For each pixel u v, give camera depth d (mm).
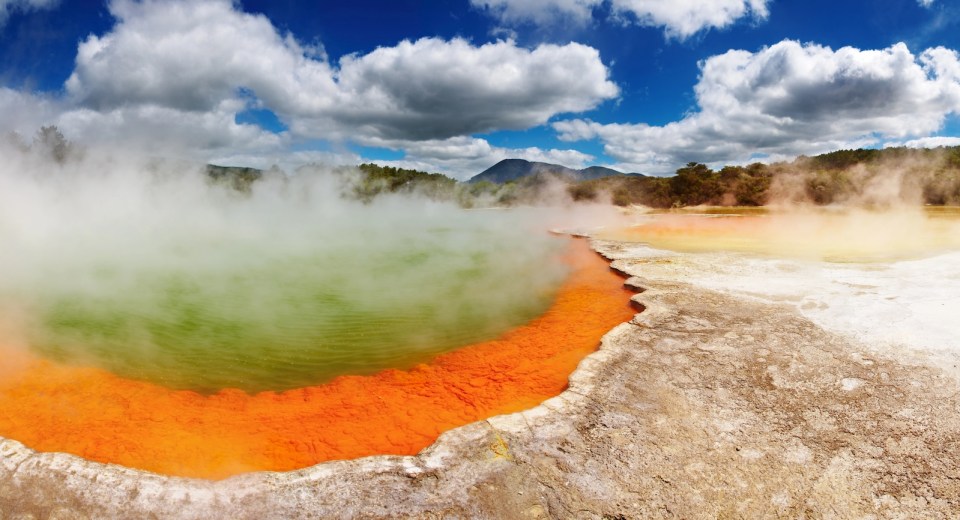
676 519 3350
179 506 3449
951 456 3906
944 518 3307
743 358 5816
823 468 3818
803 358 5750
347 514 3412
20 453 3865
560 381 5789
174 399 5473
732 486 3645
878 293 8203
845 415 4535
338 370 6461
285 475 3779
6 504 3418
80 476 3674
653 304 8164
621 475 3779
